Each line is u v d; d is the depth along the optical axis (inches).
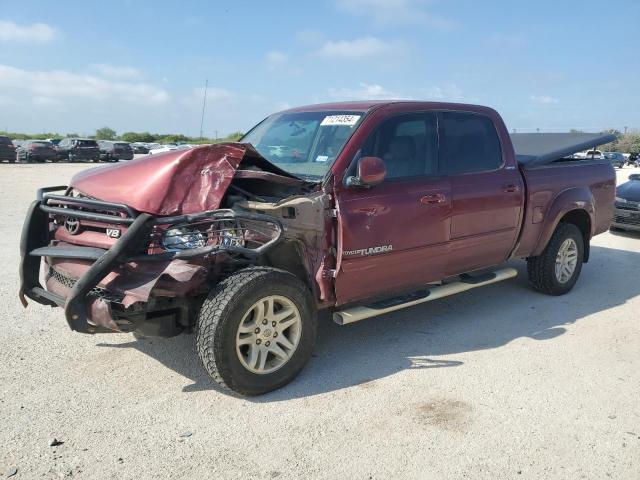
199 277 144.9
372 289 176.7
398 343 192.2
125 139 2906.0
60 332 192.1
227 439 130.8
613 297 253.8
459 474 119.5
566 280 252.4
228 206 170.1
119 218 146.0
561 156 245.0
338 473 119.0
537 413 145.7
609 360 180.5
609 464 124.3
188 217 145.3
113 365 168.2
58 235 166.9
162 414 141.1
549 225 234.1
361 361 176.7
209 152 155.3
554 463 124.3
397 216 175.2
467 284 207.9
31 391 150.5
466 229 198.5
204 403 147.3
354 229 165.0
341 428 136.6
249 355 150.1
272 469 119.9
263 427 136.4
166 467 119.5
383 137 179.5
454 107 204.2
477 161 206.7
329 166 170.1
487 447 129.8
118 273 146.4
